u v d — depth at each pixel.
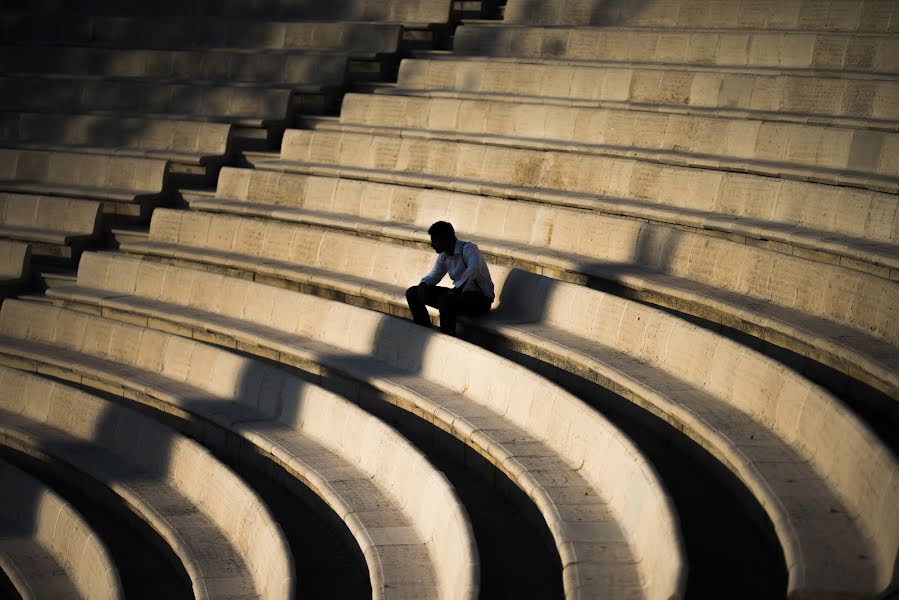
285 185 13.96
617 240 10.83
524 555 7.07
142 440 10.30
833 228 9.84
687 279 10.01
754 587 5.79
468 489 8.28
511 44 15.40
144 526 9.41
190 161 14.98
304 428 9.82
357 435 9.09
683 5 14.55
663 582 5.53
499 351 10.06
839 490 6.09
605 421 7.45
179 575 8.73
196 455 9.57
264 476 9.67
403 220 12.83
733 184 10.80
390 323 10.53
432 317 10.84
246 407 10.59
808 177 10.62
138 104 16.67
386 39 16.50
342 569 7.80
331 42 17.02
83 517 9.25
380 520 7.91
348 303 11.79
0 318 13.12
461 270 10.23
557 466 7.69
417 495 7.91
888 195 9.37
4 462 10.23
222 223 13.57
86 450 10.62
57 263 14.42
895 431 6.90
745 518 6.66
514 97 14.09
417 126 14.54
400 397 9.61
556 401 8.18
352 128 14.80
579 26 15.43
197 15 19.47
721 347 7.93
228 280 12.39
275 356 11.26
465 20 16.81
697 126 11.95
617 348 9.21
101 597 8.39
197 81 17.03
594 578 6.00
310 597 7.33
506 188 12.41
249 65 16.81
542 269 11.08
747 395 7.50
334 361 10.45
